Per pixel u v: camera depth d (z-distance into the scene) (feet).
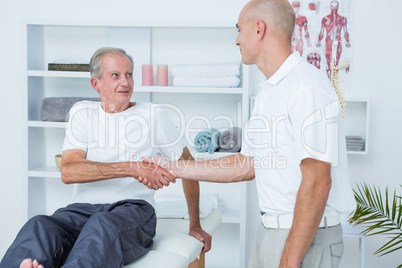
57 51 10.83
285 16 5.58
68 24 9.81
